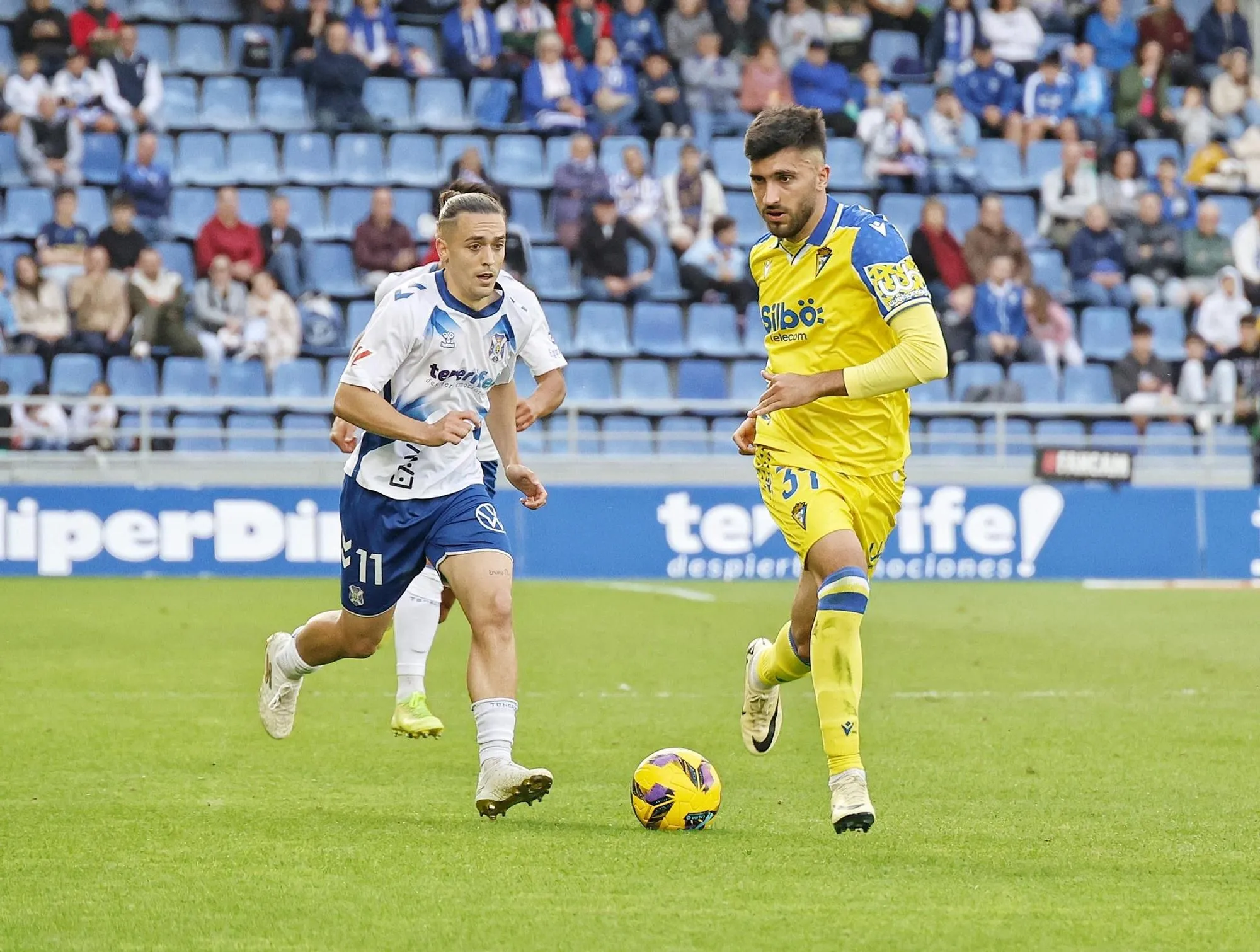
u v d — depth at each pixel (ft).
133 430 171.83
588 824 57.26
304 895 45.68
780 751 76.43
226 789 64.34
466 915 43.37
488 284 58.23
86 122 206.18
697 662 110.42
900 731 82.58
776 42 230.89
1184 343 211.61
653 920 42.96
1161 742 79.46
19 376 182.60
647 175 208.44
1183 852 52.95
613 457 179.52
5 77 211.41
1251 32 247.91
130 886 46.83
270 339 187.73
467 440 60.03
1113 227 219.61
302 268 192.65
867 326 58.75
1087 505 177.47
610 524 171.53
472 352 59.26
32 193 201.46
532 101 218.79
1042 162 228.02
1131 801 63.16
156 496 164.86
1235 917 43.80
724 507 172.76
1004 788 66.39
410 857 50.83
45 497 163.22
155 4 223.10
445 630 129.29
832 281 58.44
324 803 61.21
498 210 58.49
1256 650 120.16
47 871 48.78
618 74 221.25
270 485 166.40
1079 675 105.91
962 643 122.83
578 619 134.62
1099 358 208.95
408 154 214.69
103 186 205.05
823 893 46.26
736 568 172.55
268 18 222.69
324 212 208.74
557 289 204.23
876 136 220.64
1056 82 230.68
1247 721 86.69
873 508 59.88
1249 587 169.78
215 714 85.61
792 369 60.03
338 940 40.93
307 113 217.56
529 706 90.94
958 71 230.89
